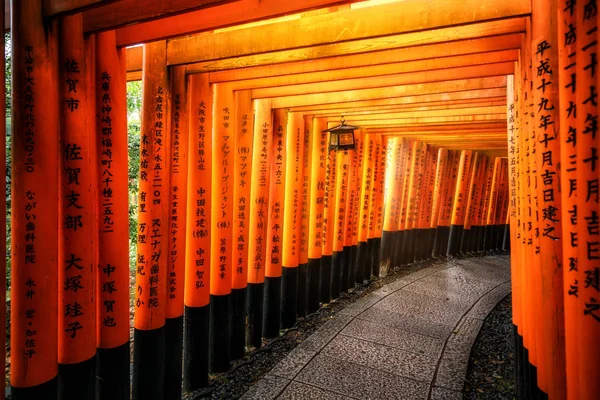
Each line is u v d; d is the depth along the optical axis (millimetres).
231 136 4859
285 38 3203
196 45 3600
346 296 8516
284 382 4715
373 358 5391
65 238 2916
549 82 2387
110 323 3369
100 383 3422
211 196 4680
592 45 1899
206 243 4598
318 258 7523
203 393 4645
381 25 2916
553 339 2369
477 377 5031
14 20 2564
